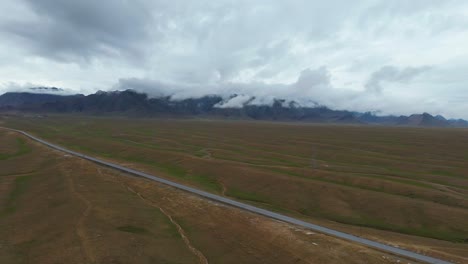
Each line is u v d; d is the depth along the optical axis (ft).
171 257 195.72
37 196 301.43
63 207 264.31
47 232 218.79
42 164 449.89
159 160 542.16
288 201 350.02
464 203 335.47
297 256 208.74
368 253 210.79
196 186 387.14
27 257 185.78
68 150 603.67
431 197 355.77
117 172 423.23
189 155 565.94
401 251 220.43
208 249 213.25
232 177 427.33
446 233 274.36
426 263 200.54
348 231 264.11
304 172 464.24
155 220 254.88
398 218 302.04
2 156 505.66
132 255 190.90
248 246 221.05
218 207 298.97
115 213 255.70
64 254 187.42
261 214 294.25
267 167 497.87
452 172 506.48
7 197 300.61
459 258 209.15
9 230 224.74
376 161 595.47
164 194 333.21
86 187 325.83
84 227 222.69
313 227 268.21
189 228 246.88
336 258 204.74
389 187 388.98
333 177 436.35
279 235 237.86
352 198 345.72
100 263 178.29
